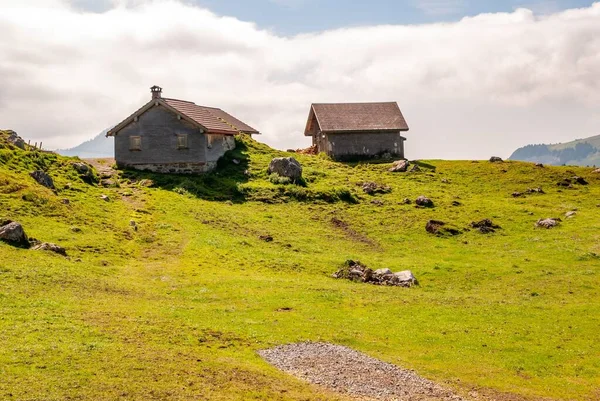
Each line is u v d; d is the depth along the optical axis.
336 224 67.62
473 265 52.78
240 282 43.50
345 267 50.69
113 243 50.66
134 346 28.14
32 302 33.19
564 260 53.16
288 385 25.89
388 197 77.88
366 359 30.19
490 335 34.88
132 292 39.16
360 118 112.31
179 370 25.81
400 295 43.41
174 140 81.56
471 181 90.31
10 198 54.22
